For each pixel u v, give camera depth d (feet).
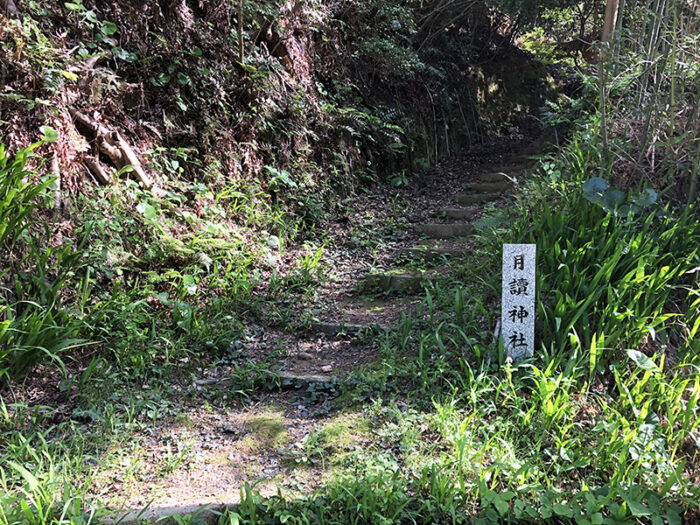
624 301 10.09
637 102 15.34
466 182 23.49
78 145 11.96
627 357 9.29
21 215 9.76
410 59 24.02
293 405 9.71
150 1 14.62
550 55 37.29
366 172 22.06
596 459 7.74
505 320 9.70
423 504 6.89
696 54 12.57
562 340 9.50
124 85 13.42
